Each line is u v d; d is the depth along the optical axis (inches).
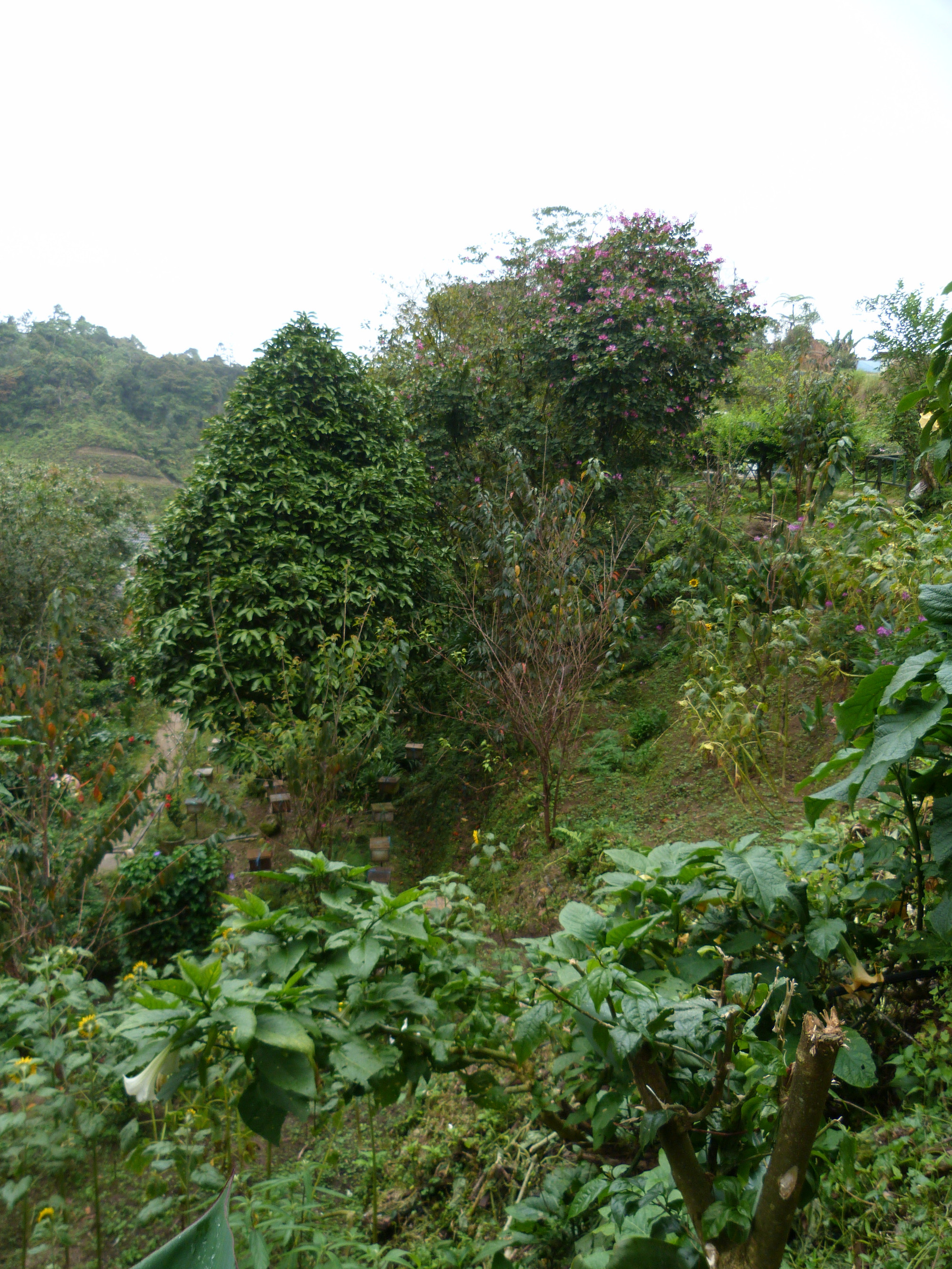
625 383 353.7
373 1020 61.5
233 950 97.2
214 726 262.1
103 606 557.3
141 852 211.9
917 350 381.1
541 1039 57.7
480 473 394.6
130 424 2233.0
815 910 78.7
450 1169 106.3
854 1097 85.9
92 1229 102.8
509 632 266.5
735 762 186.4
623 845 190.1
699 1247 49.6
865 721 67.7
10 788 175.2
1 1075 90.1
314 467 296.4
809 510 255.9
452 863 266.5
